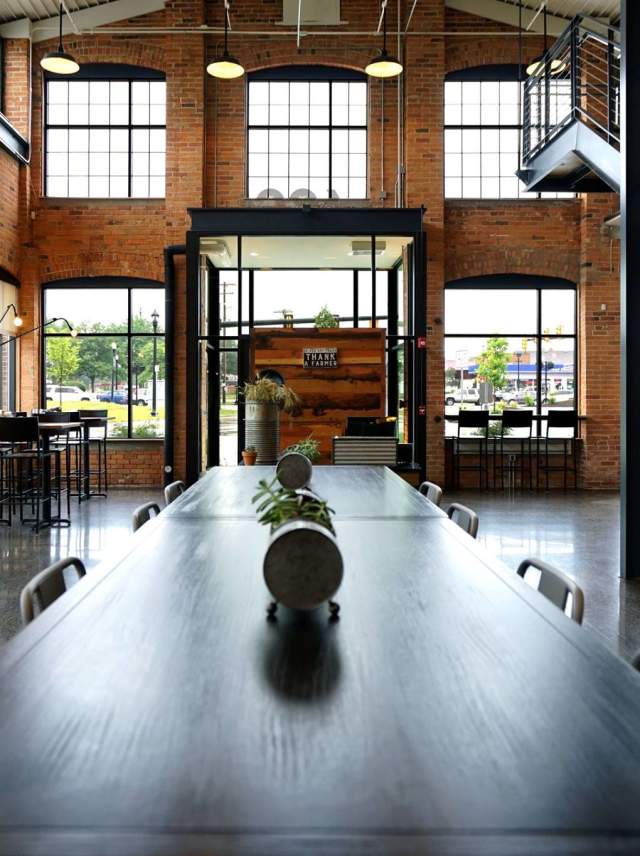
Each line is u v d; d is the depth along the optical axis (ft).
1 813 2.76
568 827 2.70
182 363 36.63
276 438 24.49
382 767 3.10
